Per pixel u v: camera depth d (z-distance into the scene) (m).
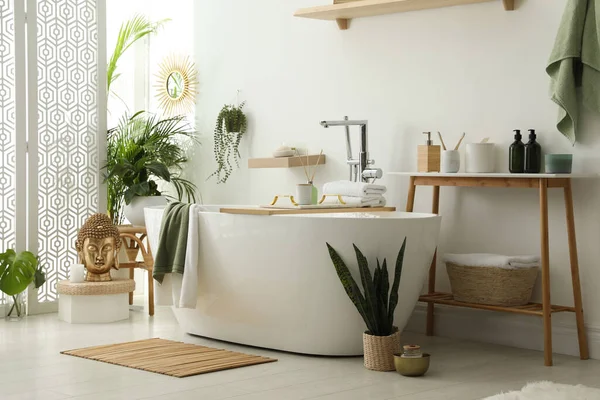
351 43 4.87
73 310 4.76
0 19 4.95
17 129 5.01
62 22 5.20
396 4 4.42
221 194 5.67
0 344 4.11
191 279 3.99
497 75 4.24
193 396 3.10
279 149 5.05
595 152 3.89
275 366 3.63
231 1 5.57
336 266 3.62
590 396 2.99
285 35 5.23
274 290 3.82
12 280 4.69
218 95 5.68
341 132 4.92
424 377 3.46
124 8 6.16
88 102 5.34
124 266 5.05
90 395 3.11
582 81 3.86
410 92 4.60
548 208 4.07
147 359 3.72
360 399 3.08
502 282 3.94
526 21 4.13
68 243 5.27
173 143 6.00
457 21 4.39
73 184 5.28
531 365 3.74
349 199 4.34
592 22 3.81
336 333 3.77
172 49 6.01
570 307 3.93
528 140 4.08
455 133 4.41
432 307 4.48
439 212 4.49
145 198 5.43
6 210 5.02
